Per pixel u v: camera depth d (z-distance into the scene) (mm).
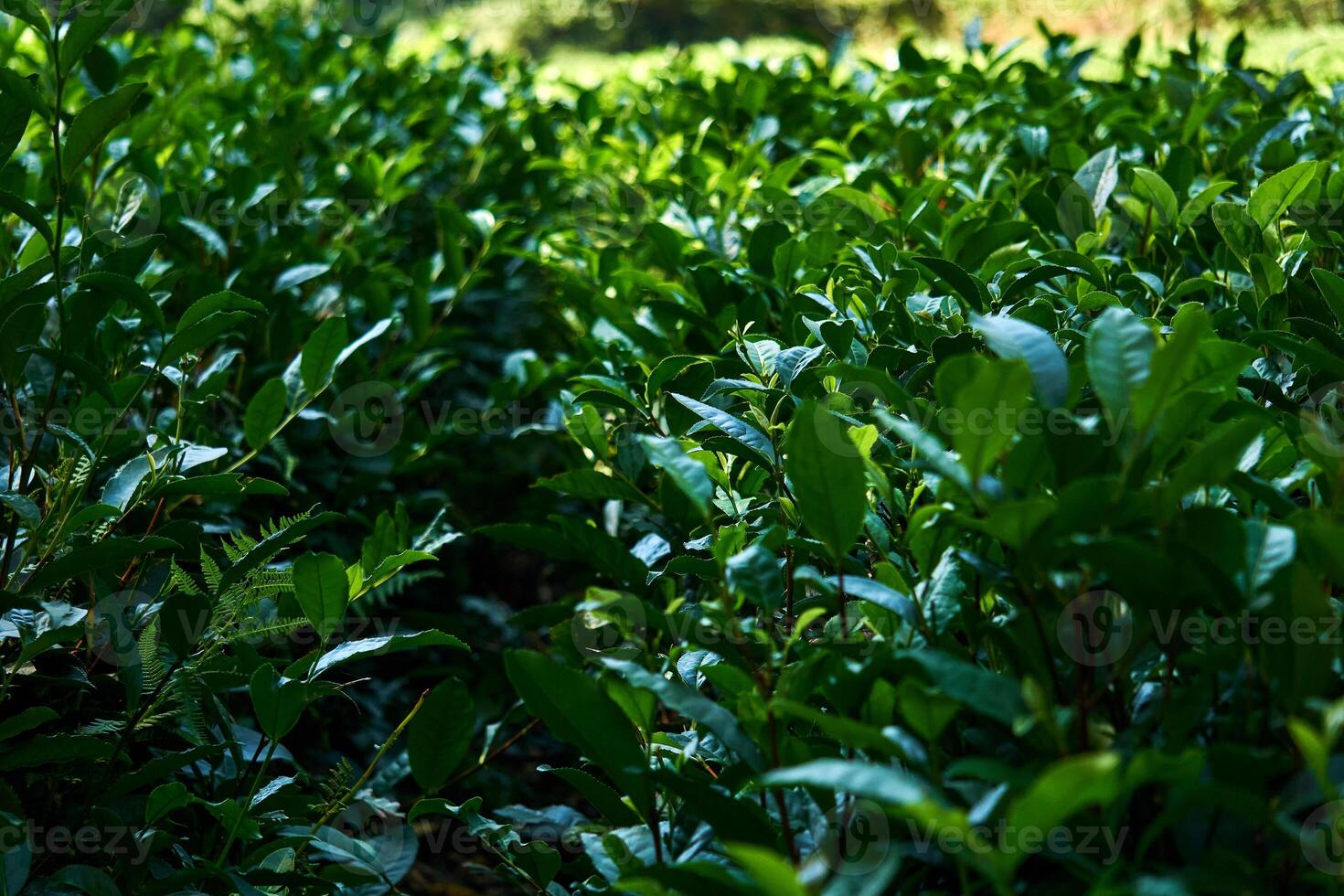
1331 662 1006
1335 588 1112
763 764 1079
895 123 1874
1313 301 1288
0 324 1277
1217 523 1026
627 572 1278
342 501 1802
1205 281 1331
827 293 1390
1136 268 1470
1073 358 1186
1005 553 1125
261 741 1374
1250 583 1016
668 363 1360
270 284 1856
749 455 1286
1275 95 1791
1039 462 1055
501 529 1270
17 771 1312
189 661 1314
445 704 1233
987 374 998
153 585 1378
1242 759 1004
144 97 1721
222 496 1574
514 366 1897
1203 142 1732
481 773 1841
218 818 1288
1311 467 1114
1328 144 1684
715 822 1079
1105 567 1016
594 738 1119
